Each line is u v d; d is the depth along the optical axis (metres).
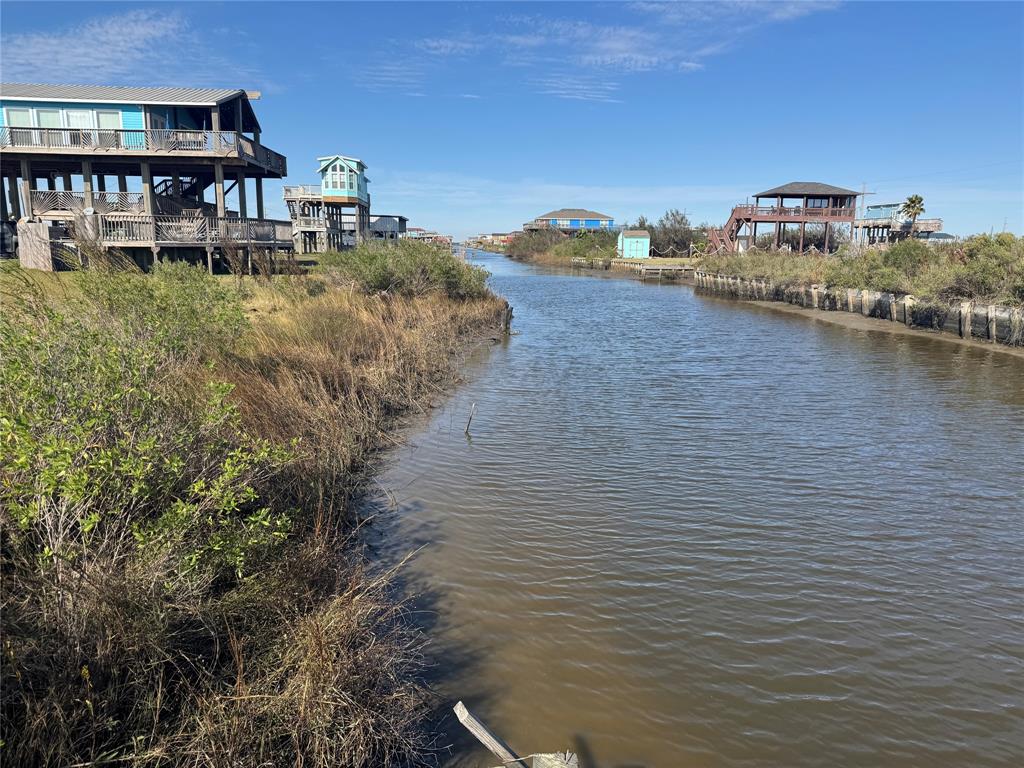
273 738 3.75
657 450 10.48
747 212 58.44
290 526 5.64
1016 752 4.40
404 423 11.71
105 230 24.55
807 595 6.24
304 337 13.05
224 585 4.90
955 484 9.12
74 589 3.81
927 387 15.55
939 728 4.61
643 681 5.01
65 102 28.20
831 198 59.16
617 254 86.25
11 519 4.11
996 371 17.59
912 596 6.26
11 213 32.75
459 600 6.02
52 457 3.99
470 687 4.88
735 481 9.15
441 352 17.03
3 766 3.11
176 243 25.80
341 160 52.66
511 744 4.34
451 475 9.20
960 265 25.30
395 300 21.53
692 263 70.00
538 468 9.56
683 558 6.90
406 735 4.28
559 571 6.59
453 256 27.94
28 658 3.54
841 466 9.82
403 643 5.27
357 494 8.23
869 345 22.59
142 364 5.48
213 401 5.41
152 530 4.38
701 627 5.70
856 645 5.50
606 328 27.31
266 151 32.09
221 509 4.67
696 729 4.54
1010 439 11.23
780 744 4.43
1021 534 7.60
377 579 5.79
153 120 29.12
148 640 3.87
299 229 51.66
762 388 15.41
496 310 26.53
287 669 4.17
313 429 8.91
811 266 40.22
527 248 118.69
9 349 4.87
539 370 17.38
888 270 30.11
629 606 6.00
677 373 17.30
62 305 7.44
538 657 5.25
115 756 3.46
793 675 5.12
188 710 3.76
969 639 5.62
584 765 4.20
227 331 9.69
